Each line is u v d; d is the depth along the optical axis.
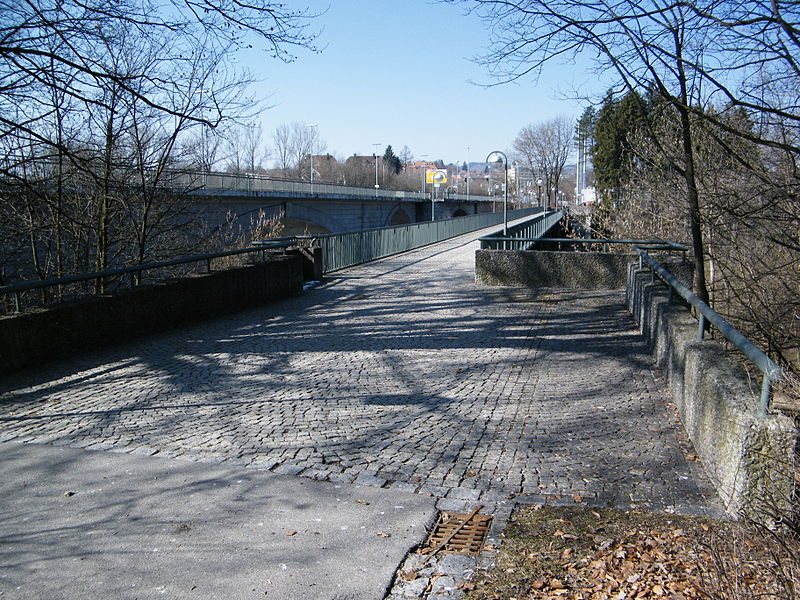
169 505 4.76
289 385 8.02
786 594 3.10
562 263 16.92
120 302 10.24
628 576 3.71
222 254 13.16
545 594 3.60
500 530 4.38
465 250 30.84
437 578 3.80
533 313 13.23
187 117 9.04
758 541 3.60
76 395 7.48
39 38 8.81
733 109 8.59
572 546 4.12
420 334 11.23
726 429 4.65
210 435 6.23
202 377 8.34
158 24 8.75
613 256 16.59
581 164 46.59
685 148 9.23
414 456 5.74
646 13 7.59
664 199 15.59
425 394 7.70
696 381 5.77
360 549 4.14
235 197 31.78
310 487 5.09
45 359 8.84
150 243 16.75
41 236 14.66
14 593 3.66
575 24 7.94
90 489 5.02
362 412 7.00
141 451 5.81
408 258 26.59
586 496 4.90
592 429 6.41
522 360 9.34
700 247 9.80
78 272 15.30
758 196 8.92
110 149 13.95
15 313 8.62
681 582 3.60
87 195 14.49
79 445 5.95
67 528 4.41
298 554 4.08
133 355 9.45
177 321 11.67
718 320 5.52
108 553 4.09
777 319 10.02
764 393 4.23
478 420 6.74
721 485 4.74
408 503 4.82
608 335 10.97
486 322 12.31
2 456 5.68
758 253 11.04
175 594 3.66
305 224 49.47
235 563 3.98
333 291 16.86
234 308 13.48
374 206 64.69
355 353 9.77
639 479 5.19
